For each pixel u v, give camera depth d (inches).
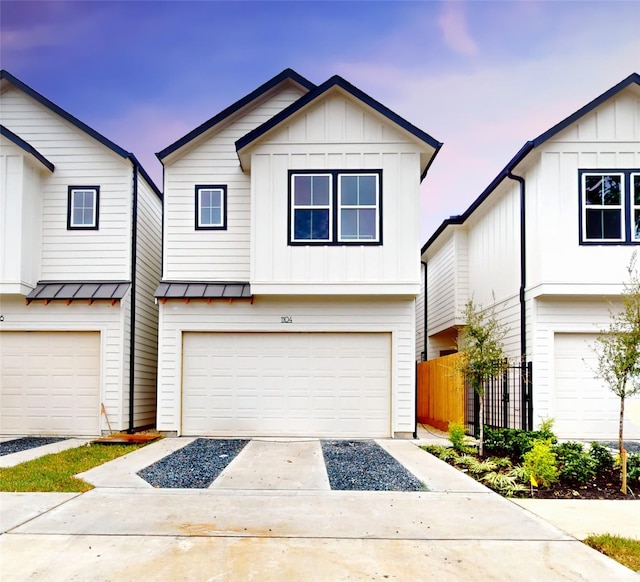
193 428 430.0
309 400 432.1
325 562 158.7
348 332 434.6
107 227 462.0
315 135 422.0
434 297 735.1
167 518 201.2
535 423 414.0
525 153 424.5
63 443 398.9
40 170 459.5
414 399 427.5
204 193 467.2
